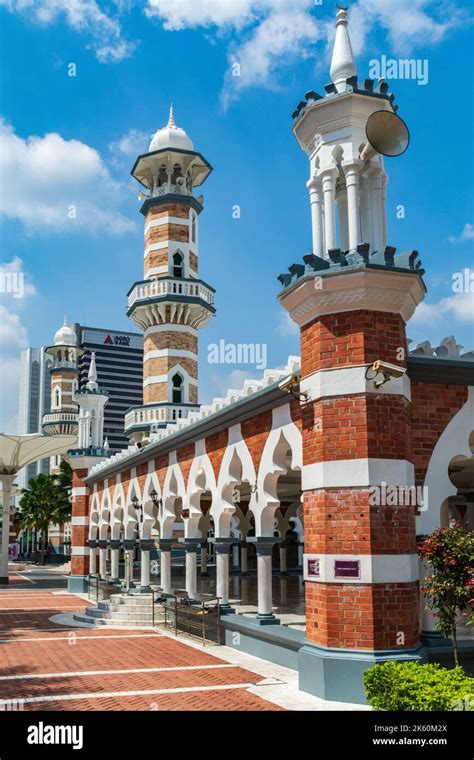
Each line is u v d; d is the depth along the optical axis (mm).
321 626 11469
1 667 14906
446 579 10070
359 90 12500
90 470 36719
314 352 12141
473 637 12766
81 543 36594
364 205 13320
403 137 11625
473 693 8078
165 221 38281
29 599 31906
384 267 11586
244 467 16281
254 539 15586
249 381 15727
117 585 28406
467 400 13227
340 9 13719
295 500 31078
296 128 13531
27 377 132250
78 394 37750
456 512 23922
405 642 11102
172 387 37031
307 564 12094
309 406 12305
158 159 38938
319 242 12969
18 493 73500
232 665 14789
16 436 41594
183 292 37312
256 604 20156
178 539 22078
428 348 13039
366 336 11719
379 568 11172
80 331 127750
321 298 11945
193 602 19719
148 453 23828
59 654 16578
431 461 12727
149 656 16141
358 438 11492
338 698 10922
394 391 11734
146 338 38094
